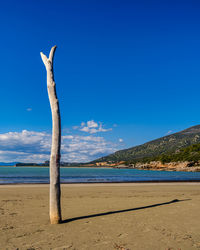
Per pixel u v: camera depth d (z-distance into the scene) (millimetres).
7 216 6605
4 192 12758
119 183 22312
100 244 4207
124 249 3959
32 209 7809
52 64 5973
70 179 32531
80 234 4832
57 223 5719
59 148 5789
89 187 16766
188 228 5363
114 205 8672
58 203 5777
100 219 6238
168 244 4246
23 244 4184
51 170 5789
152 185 19453
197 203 9156
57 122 5715
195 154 104875
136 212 7242
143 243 4285
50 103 5789
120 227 5398
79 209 7809
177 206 8406
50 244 4188
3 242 4289
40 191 13734
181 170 98250
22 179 31391
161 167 113312
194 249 4016
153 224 5699
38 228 5293
